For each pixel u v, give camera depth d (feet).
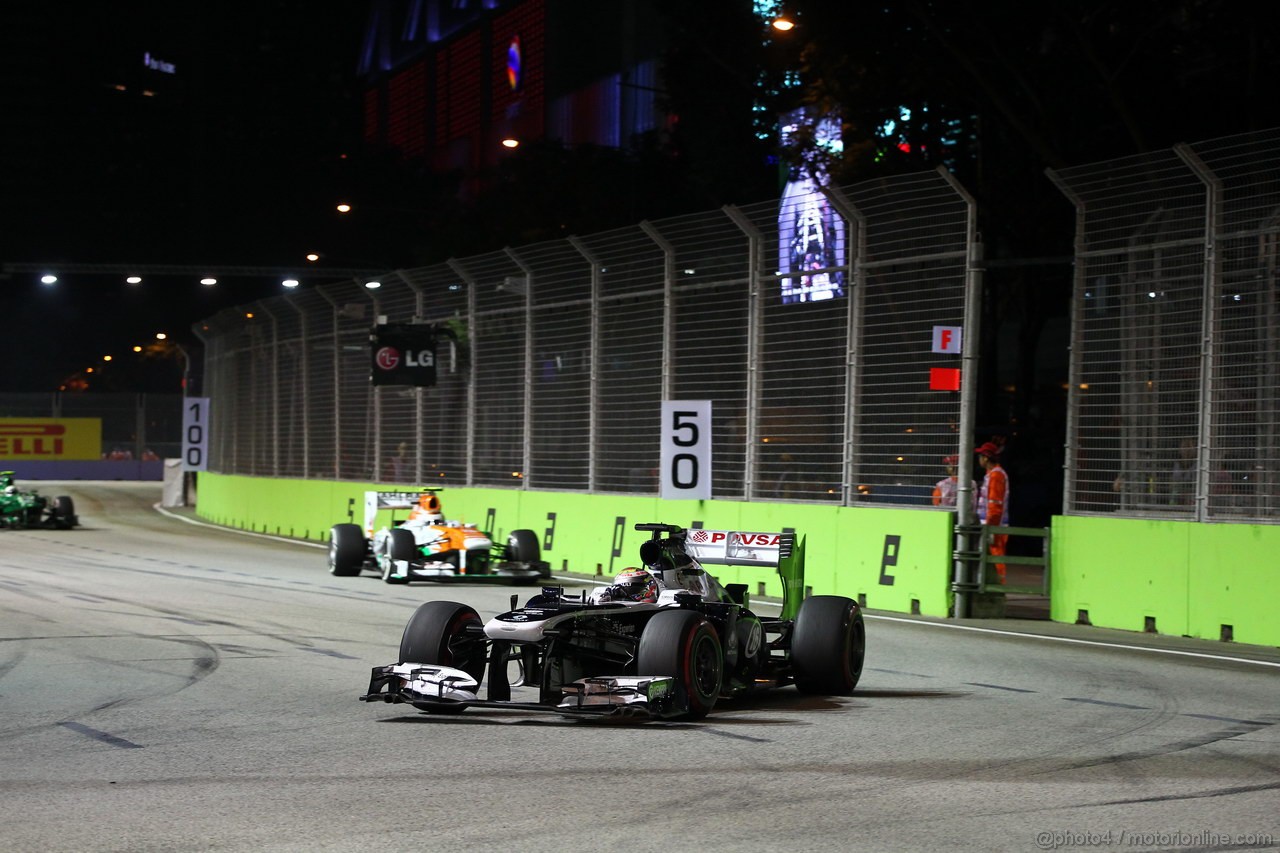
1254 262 55.26
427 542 74.33
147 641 49.44
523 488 91.20
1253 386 55.01
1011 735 32.78
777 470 72.90
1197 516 56.44
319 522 115.34
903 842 22.74
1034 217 111.14
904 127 109.29
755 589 72.08
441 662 34.81
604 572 81.71
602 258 85.05
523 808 24.88
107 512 159.94
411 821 23.88
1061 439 121.49
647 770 28.25
